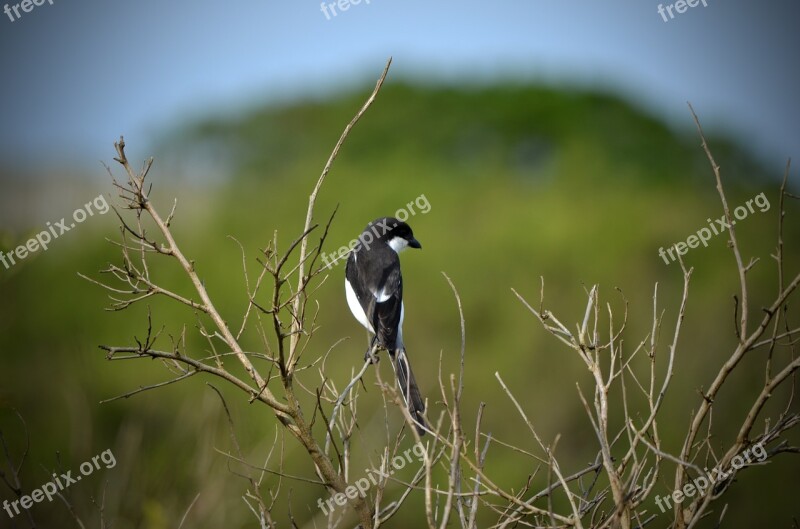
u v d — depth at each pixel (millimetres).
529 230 37812
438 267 34344
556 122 55906
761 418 24469
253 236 37625
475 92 60656
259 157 51438
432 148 52750
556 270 33969
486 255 34938
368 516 8195
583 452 24359
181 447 13906
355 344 26312
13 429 16109
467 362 28594
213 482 12594
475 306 31859
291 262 19125
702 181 51312
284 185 45188
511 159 52406
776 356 25594
